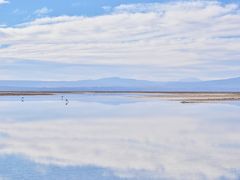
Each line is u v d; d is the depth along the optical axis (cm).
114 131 3186
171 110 5484
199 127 3428
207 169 1808
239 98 9050
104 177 1688
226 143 2527
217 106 6256
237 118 4253
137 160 2017
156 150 2294
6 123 3847
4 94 14762
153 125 3609
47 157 2091
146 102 7875
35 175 1700
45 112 5256
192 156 2097
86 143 2575
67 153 2217
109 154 2183
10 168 1822
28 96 12688
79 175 1712
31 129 3350
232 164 1897
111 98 10519
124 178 1673
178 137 2819
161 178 1670
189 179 1648
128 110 5566
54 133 3086
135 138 2792
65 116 4606
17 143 2580
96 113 5041
